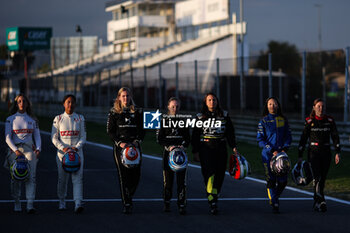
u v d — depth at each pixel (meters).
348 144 55.75
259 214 25.83
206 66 183.38
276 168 25.44
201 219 24.58
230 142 26.84
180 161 25.09
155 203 28.91
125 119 25.94
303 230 22.45
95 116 111.50
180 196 25.62
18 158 25.30
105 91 119.75
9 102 146.12
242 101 80.50
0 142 67.94
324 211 26.42
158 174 41.03
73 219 24.44
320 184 26.80
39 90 146.50
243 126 75.19
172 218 24.80
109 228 22.67
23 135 26.14
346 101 58.28
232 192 32.75
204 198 30.56
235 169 26.64
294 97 120.00
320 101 27.12
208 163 25.92
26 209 26.80
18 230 22.22
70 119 26.39
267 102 27.16
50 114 133.88
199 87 125.81
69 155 25.34
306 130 27.36
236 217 25.08
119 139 25.97
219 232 22.05
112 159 51.66
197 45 187.25
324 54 91.50
